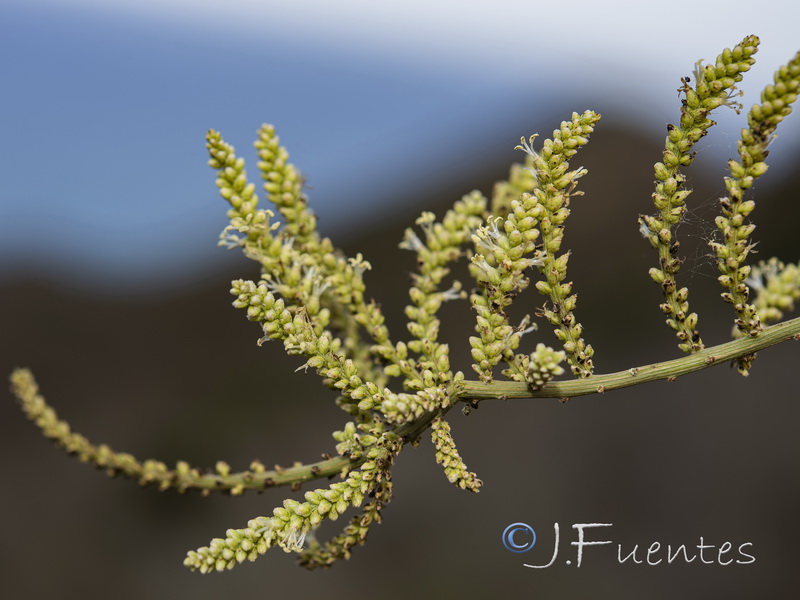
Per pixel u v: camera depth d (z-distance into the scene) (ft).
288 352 5.54
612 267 27.78
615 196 29.19
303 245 6.49
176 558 23.30
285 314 5.50
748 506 20.75
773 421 22.33
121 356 30.09
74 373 29.60
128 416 28.14
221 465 6.40
